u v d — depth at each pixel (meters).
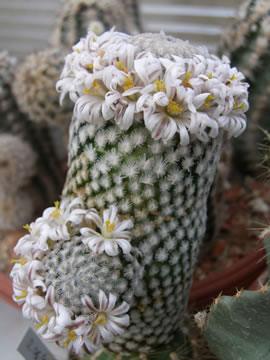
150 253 0.13
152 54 0.12
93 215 0.12
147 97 0.11
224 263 0.23
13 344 0.18
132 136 0.12
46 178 0.27
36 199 0.27
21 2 0.39
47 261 0.13
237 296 0.12
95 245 0.12
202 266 0.23
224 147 0.20
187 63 0.12
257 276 0.20
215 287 0.19
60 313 0.11
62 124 0.23
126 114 0.11
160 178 0.12
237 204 0.26
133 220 0.13
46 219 0.13
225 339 0.12
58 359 0.17
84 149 0.13
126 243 0.12
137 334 0.15
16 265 0.13
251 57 0.21
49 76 0.21
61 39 0.24
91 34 0.13
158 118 0.11
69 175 0.14
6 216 0.25
